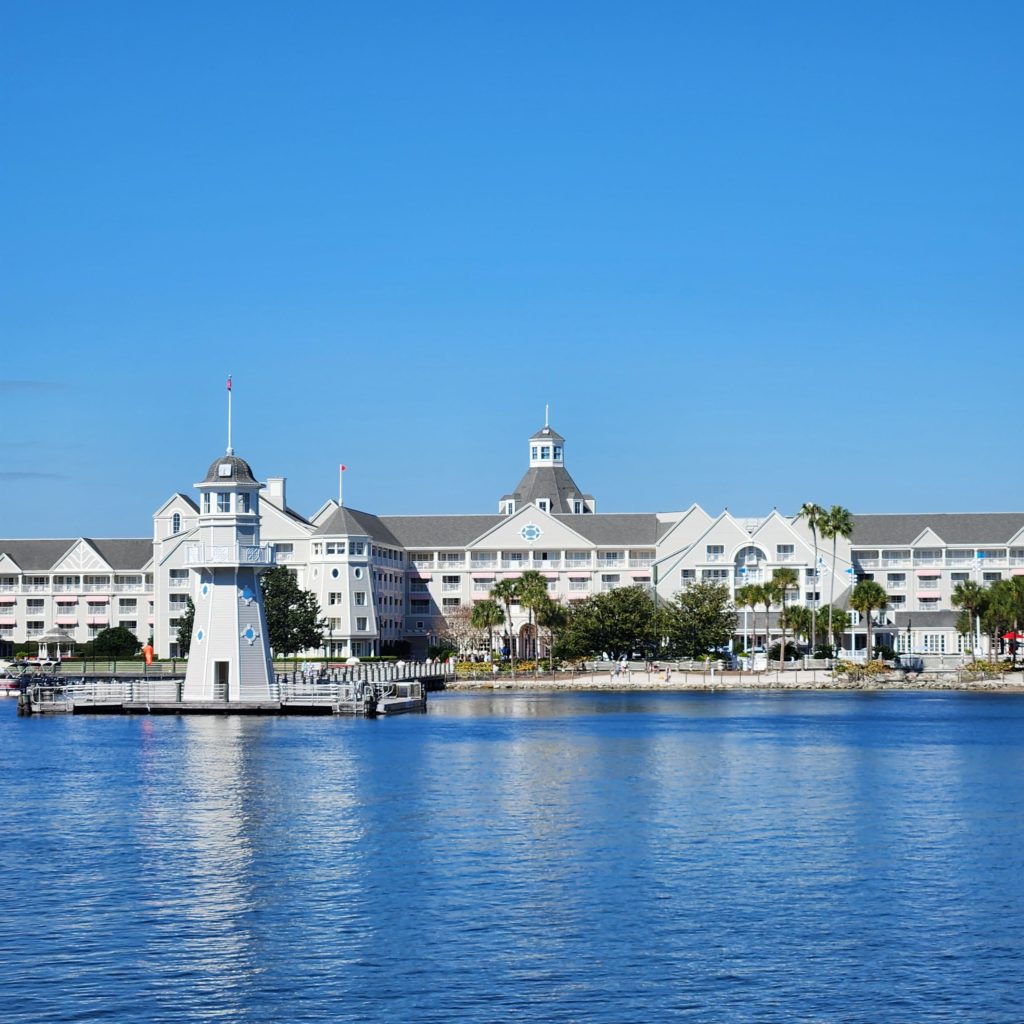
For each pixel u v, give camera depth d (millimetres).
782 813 76000
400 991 43969
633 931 50281
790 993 43719
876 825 71875
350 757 103250
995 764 100500
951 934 49938
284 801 80312
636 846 65750
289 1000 43219
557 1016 41844
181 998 43438
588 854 63781
